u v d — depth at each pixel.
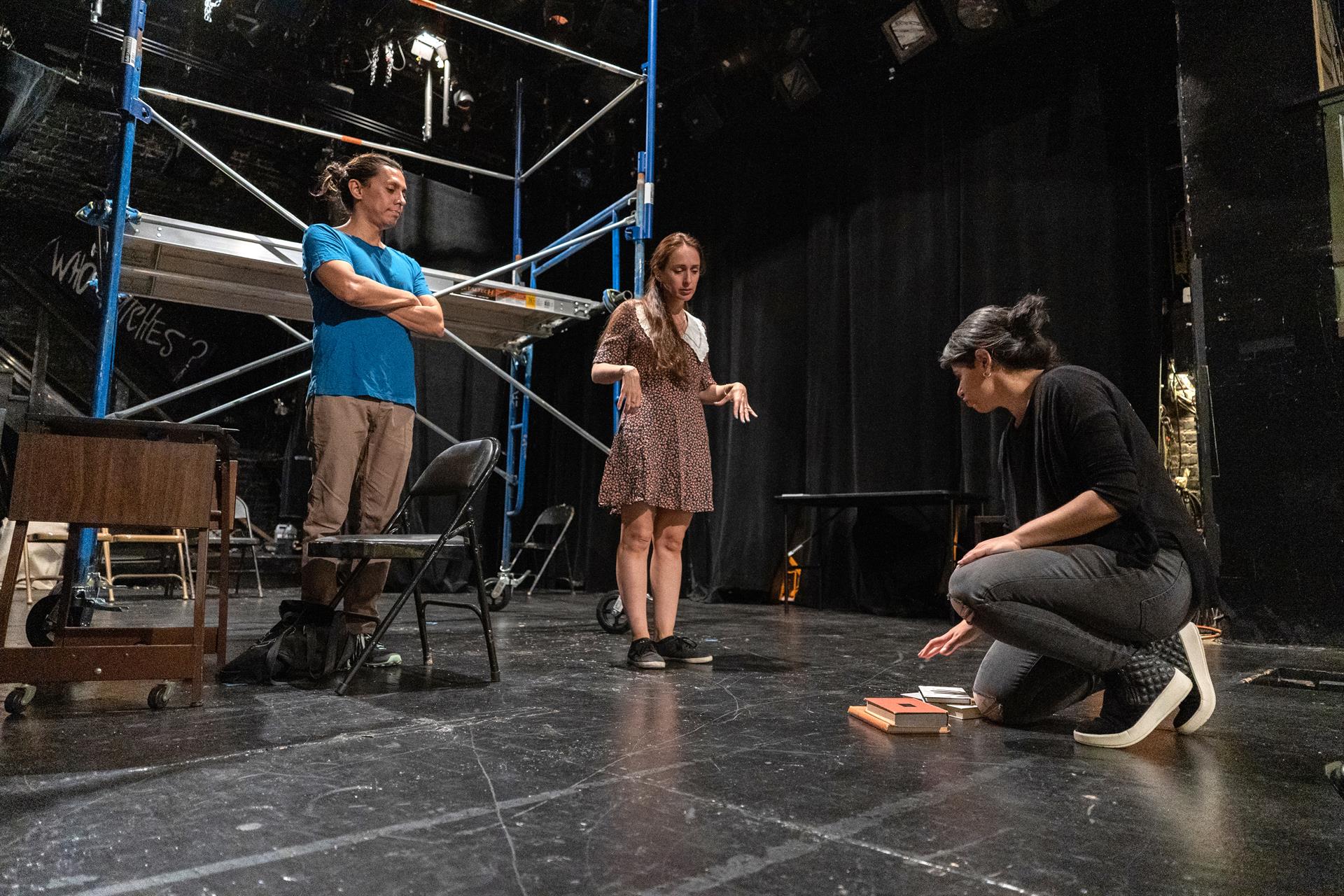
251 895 0.90
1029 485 1.88
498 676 2.40
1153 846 1.10
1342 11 3.86
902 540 5.78
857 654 3.19
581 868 0.99
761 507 6.76
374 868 0.98
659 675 2.58
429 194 7.71
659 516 2.87
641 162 4.73
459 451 2.50
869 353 6.11
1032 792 1.35
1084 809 1.26
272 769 1.41
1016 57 5.49
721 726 1.83
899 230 6.05
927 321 5.84
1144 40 4.97
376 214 2.75
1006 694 1.86
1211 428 3.84
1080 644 1.66
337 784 1.33
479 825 1.14
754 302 7.08
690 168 7.79
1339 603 3.46
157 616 4.38
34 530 4.81
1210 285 3.89
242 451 7.90
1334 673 2.72
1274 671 2.85
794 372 6.78
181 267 4.30
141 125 7.33
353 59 7.21
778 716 1.95
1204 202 3.93
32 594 5.08
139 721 1.77
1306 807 1.28
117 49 6.75
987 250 5.49
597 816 1.18
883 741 1.70
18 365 7.04
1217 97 3.91
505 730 1.75
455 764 1.46
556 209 8.44
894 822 1.18
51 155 7.10
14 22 6.41
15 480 1.83
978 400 1.89
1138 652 1.69
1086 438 1.68
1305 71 3.68
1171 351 4.84
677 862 1.01
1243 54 3.84
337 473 2.51
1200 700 1.73
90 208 3.64
